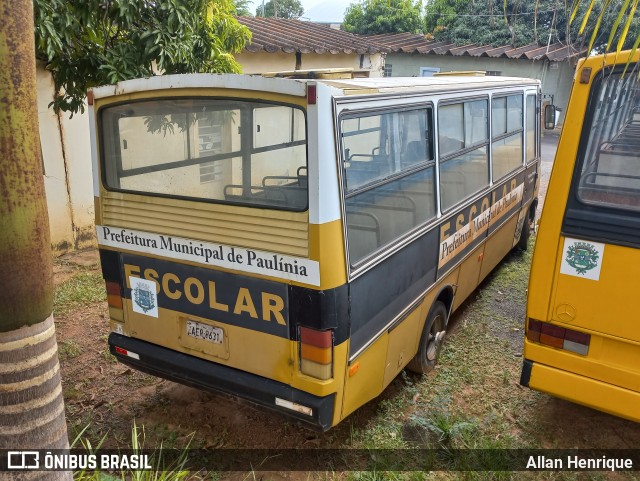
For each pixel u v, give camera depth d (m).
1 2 1.35
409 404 3.93
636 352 2.91
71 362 4.52
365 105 2.94
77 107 4.96
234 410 3.92
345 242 2.79
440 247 4.09
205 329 3.19
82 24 4.35
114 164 3.37
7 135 1.42
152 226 3.25
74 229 7.06
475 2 19.19
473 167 4.82
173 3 4.55
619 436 3.64
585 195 2.94
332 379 2.86
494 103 5.30
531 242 7.71
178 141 3.09
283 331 2.89
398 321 3.50
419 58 19.53
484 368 4.43
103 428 3.70
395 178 3.34
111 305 3.58
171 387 4.21
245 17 13.70
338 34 13.59
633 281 2.84
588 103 2.88
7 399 1.63
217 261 3.03
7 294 1.52
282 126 2.71
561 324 3.09
